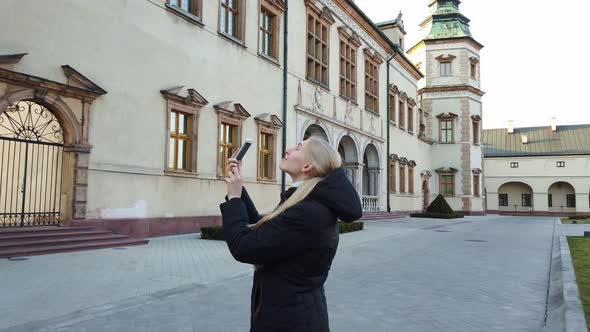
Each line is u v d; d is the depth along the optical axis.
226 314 5.75
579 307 5.71
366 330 5.26
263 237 1.94
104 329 5.03
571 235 19.27
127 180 13.20
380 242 15.34
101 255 10.16
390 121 34.09
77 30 11.92
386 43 33.03
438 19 46.75
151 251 11.05
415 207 39.28
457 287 7.86
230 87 17.45
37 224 12.00
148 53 14.02
